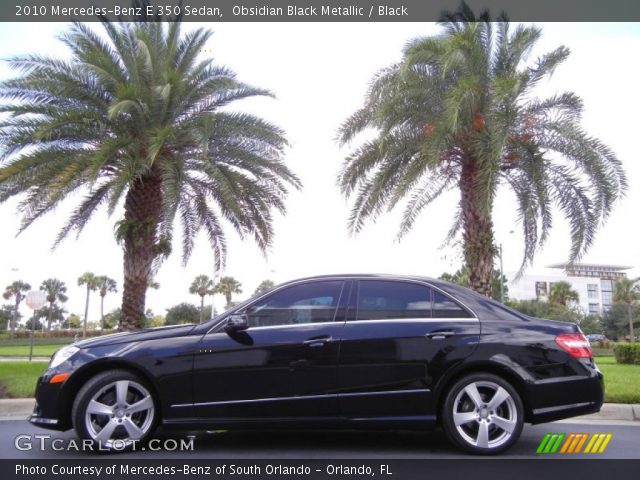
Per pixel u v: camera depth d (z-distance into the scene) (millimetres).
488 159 11531
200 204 15906
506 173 13047
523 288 113625
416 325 5590
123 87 12477
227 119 13812
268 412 5434
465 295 5809
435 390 5430
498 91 10906
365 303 5738
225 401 5438
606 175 11641
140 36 13133
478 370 5523
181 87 13477
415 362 5461
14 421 7457
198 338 5590
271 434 6492
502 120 11078
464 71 11820
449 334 5527
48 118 12945
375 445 5969
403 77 11469
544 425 7238
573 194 12492
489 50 12250
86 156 12602
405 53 11977
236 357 5488
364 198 13539
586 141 11711
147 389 5504
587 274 131750
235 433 6539
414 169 12062
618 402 8336
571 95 12109
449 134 11852
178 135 13633
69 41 13211
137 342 5609
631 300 75312
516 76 11531
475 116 12125
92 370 5582
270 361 5477
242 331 5598
